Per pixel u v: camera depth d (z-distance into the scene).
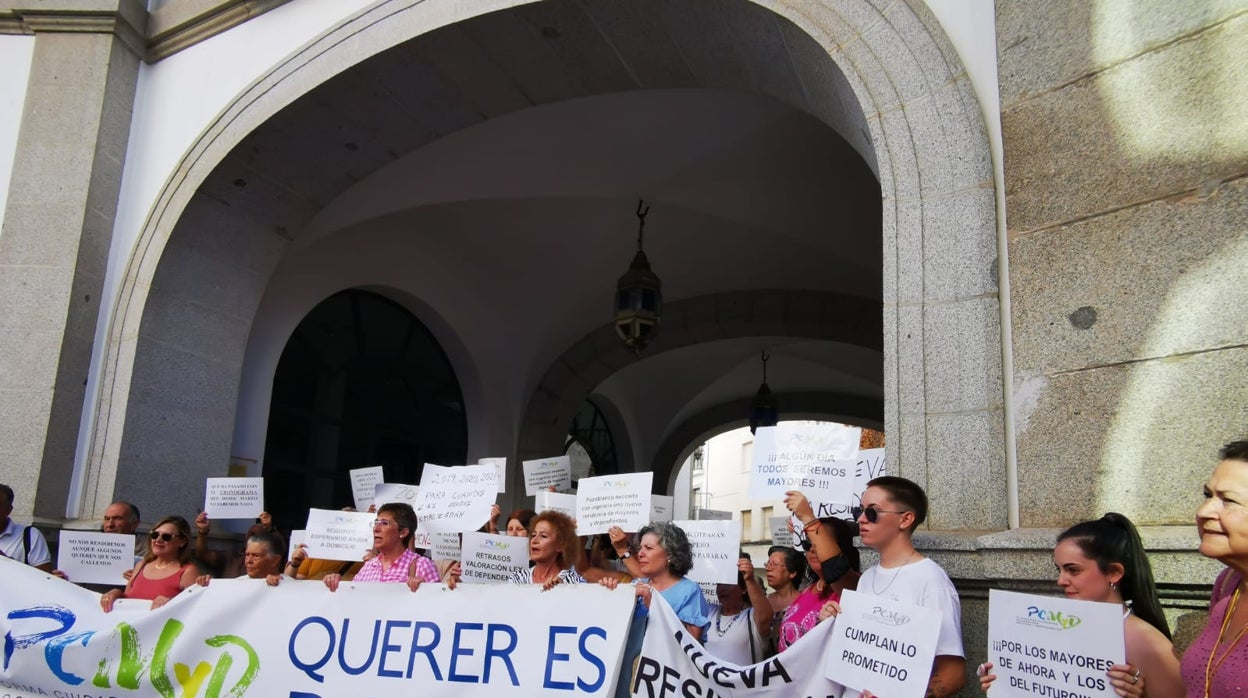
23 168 8.10
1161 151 4.10
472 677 4.33
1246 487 2.57
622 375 16.42
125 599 5.10
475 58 7.37
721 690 3.94
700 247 12.09
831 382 16.89
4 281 7.82
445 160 9.75
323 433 10.65
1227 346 3.77
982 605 4.05
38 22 8.42
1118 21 4.34
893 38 5.22
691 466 35.50
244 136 7.84
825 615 3.78
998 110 4.76
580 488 5.57
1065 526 4.04
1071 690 2.89
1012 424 4.34
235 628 4.76
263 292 8.77
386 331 11.56
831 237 11.09
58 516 7.47
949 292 4.68
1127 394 3.99
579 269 12.38
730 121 9.26
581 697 4.13
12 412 7.50
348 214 9.85
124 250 8.13
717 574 5.24
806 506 4.41
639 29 6.75
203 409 8.18
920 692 3.19
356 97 7.75
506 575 5.39
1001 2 4.78
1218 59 4.01
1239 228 3.83
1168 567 3.61
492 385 12.62
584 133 9.62
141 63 8.68
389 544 5.13
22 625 5.06
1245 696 2.49
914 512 3.70
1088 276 4.21
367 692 4.46
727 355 16.30
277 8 8.09
